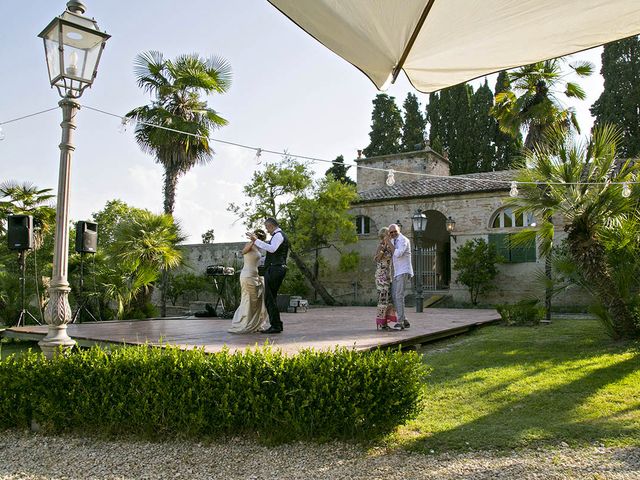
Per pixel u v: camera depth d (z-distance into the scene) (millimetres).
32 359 5043
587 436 4152
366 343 7156
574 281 10359
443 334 9547
